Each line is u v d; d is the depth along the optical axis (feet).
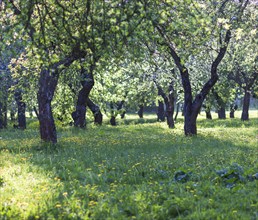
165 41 37.35
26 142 67.82
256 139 77.46
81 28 34.78
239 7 81.92
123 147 61.36
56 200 28.55
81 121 108.17
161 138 77.87
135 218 24.68
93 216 25.16
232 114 212.43
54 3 34.68
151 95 124.57
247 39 93.25
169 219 25.20
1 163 46.01
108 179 36.76
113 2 31.83
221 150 57.57
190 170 37.88
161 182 34.91
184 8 33.73
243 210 26.84
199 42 42.78
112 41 33.42
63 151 56.90
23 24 32.30
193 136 83.20
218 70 118.73
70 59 52.80
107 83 114.32
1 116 137.08
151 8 32.09
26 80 90.48
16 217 25.07
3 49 31.30
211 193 30.81
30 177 37.58
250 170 36.35
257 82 159.74
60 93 104.12
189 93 87.40
